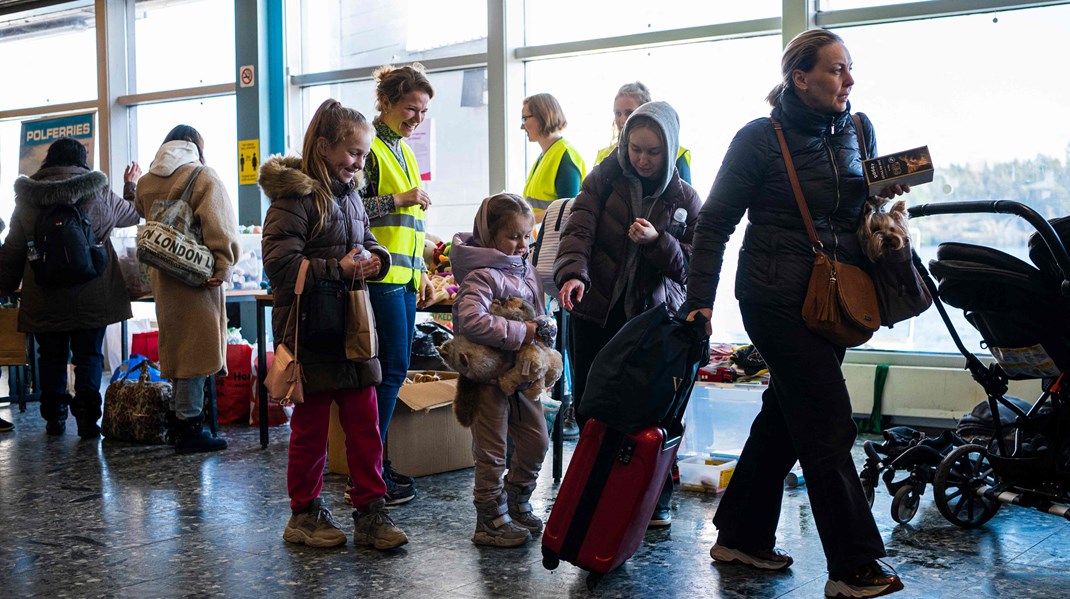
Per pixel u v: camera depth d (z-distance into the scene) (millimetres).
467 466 4152
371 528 2977
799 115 2451
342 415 2979
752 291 2488
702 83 5586
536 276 3092
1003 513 3330
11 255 4914
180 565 2844
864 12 5055
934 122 5020
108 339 7559
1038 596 2484
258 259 5375
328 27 6914
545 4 6035
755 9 5395
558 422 3877
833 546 2426
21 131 8555
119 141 8016
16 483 3959
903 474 3920
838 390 2447
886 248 2400
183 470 4168
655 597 2508
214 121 7656
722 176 2514
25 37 8594
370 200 3416
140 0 7906
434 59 6441
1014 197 4875
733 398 3928
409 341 3578
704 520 3256
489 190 6156
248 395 5305
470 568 2770
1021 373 3029
